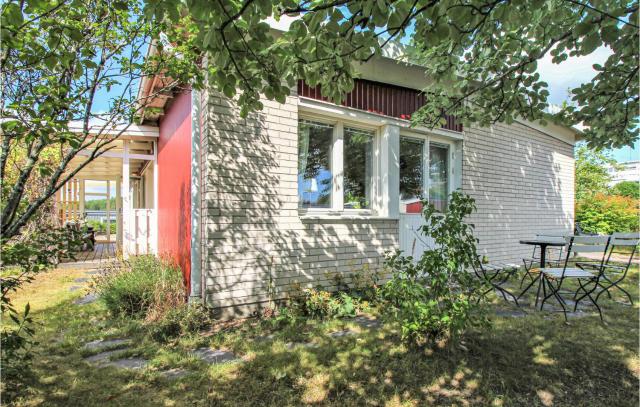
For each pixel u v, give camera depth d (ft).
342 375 8.45
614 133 12.31
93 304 14.34
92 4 8.82
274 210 13.87
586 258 30.04
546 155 26.53
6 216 7.56
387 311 12.67
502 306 14.53
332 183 16.26
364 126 17.35
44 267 7.36
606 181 56.08
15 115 7.34
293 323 12.11
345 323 12.31
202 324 11.85
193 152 13.53
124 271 15.21
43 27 6.86
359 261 16.03
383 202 17.21
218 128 12.73
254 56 6.61
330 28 6.34
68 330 11.52
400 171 18.51
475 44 10.97
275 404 7.29
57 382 8.13
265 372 8.62
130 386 8.01
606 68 9.91
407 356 9.36
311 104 14.88
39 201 8.10
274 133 13.94
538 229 25.63
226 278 12.73
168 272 14.40
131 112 9.96
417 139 19.31
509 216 23.45
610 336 10.96
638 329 11.63
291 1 5.74
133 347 10.28
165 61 10.32
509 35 10.14
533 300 15.61
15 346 7.21
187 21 9.91
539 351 9.81
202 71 11.62
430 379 8.25
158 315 11.86
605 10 7.52
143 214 22.61
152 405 7.25
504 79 11.37
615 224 39.83
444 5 5.98
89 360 9.38
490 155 22.31
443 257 10.01
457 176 20.74
